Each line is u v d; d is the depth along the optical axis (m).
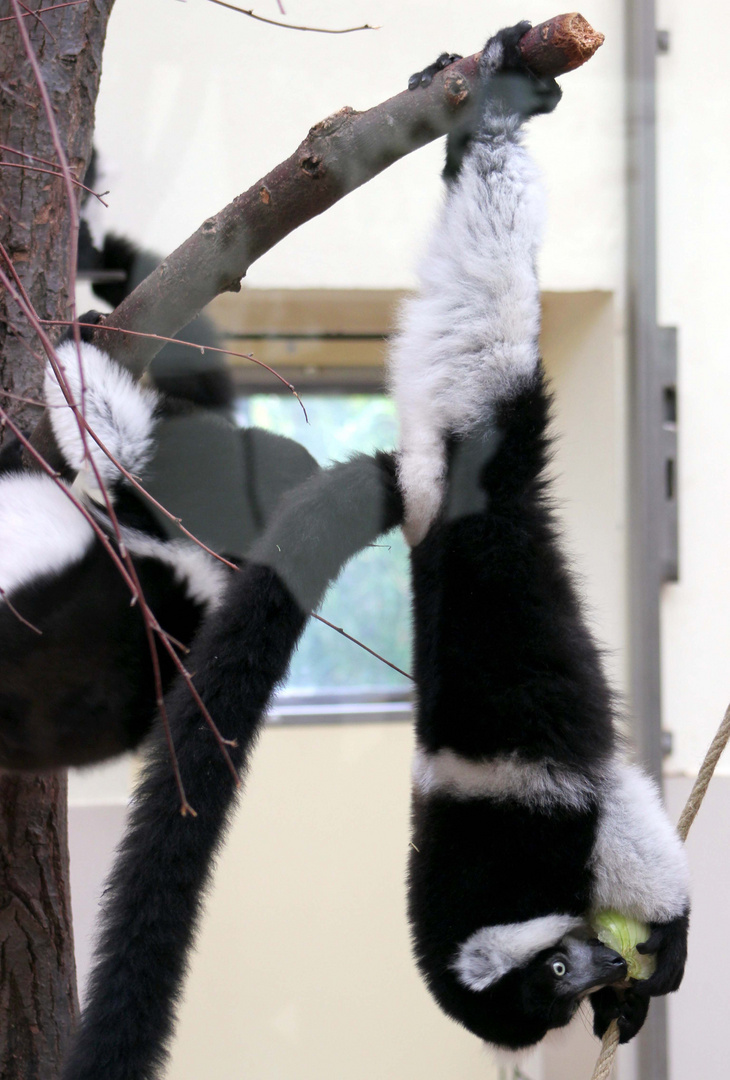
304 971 3.15
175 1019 1.46
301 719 3.20
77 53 2.28
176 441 2.02
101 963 1.46
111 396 1.93
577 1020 2.17
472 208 1.84
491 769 1.86
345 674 3.21
